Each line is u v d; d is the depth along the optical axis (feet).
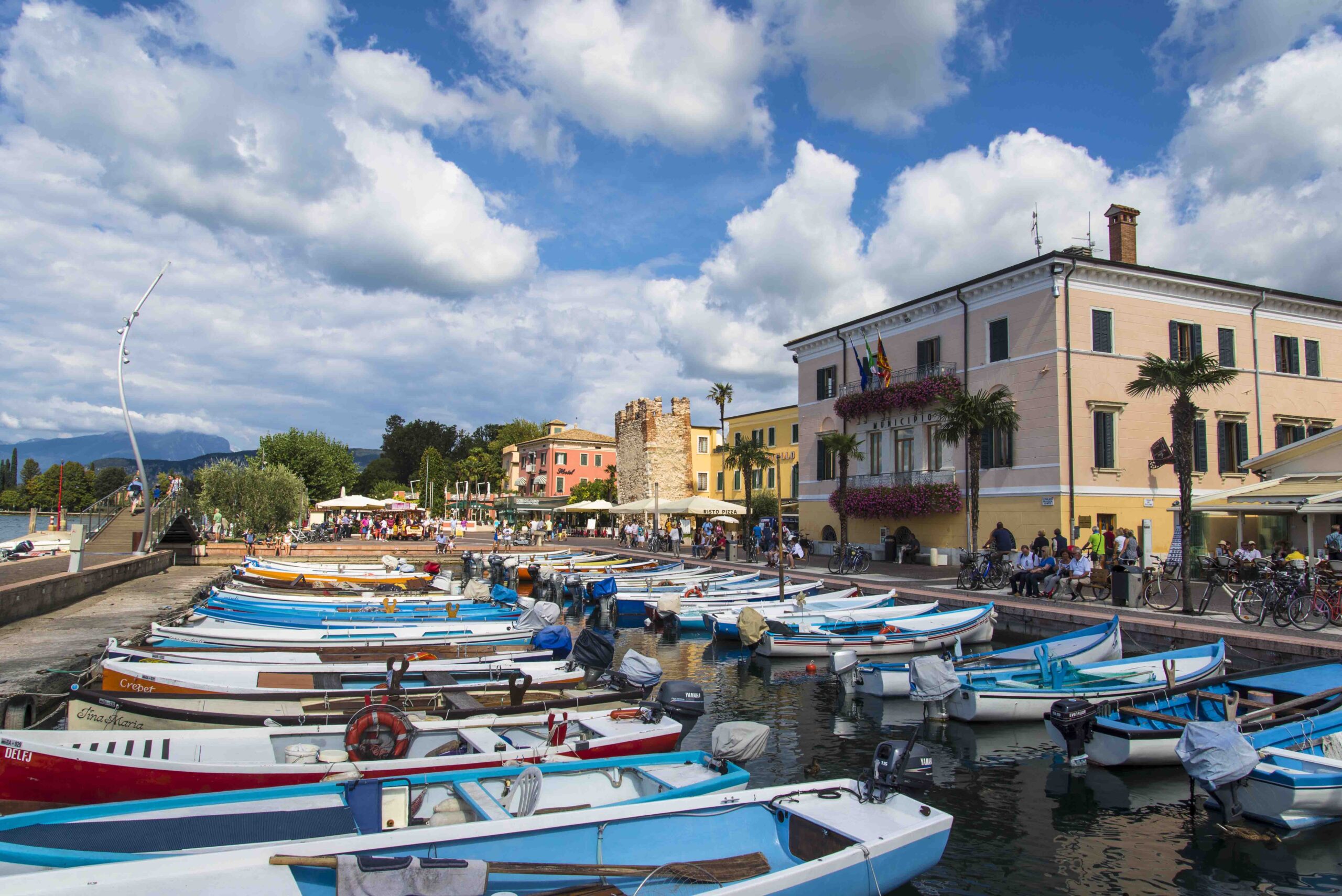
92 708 28.68
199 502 140.36
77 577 67.36
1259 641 51.93
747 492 132.16
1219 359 106.01
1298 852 27.91
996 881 26.09
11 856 16.35
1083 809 32.24
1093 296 99.55
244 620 60.59
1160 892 25.29
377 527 211.41
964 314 111.45
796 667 61.21
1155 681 42.98
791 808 22.90
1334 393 114.32
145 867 16.24
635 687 38.40
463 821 23.30
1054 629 65.82
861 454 122.52
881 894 20.49
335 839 18.25
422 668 42.37
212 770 24.56
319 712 32.96
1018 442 101.76
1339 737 33.71
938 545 112.57
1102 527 95.55
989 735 42.04
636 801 21.83
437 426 400.88
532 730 32.35
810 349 143.13
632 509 145.07
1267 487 82.74
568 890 18.67
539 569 110.32
